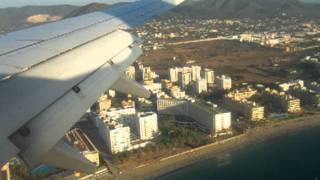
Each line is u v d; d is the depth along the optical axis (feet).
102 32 58.44
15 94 35.47
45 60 43.34
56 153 32.40
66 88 39.42
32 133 32.07
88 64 46.16
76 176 217.56
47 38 52.16
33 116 33.68
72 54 46.96
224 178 227.81
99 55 49.85
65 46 49.26
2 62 40.88
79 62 45.44
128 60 53.47
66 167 32.42
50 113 34.81
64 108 36.29
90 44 52.11
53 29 58.18
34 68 40.86
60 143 33.73
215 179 227.20
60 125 34.19
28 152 30.53
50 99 36.70
